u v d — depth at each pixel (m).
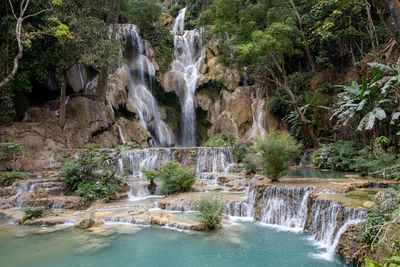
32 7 16.64
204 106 24.36
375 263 3.43
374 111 6.71
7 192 11.62
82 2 17.84
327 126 18.28
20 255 6.49
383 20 5.54
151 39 26.88
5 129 15.57
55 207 10.52
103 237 7.56
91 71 22.00
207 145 20.42
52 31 14.71
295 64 23.08
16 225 8.76
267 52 17.73
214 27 18.14
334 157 14.80
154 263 6.01
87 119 18.55
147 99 23.89
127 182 13.46
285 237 7.41
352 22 18.89
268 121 21.08
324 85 19.34
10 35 16.05
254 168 13.27
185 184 11.59
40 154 15.42
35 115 18.08
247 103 22.31
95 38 17.12
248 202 9.55
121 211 9.75
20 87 17.16
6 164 14.37
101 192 11.21
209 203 8.16
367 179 10.80
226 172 15.74
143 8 26.19
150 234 7.75
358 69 13.39
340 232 6.27
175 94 25.27
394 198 5.82
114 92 20.84
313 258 6.11
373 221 5.51
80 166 12.02
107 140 18.58
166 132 24.28
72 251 6.68
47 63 17.34
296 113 18.59
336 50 20.47
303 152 18.17
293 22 16.27
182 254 6.45
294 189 8.55
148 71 24.69
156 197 12.05
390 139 11.68
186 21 33.19
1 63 15.82
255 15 17.36
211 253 6.46
